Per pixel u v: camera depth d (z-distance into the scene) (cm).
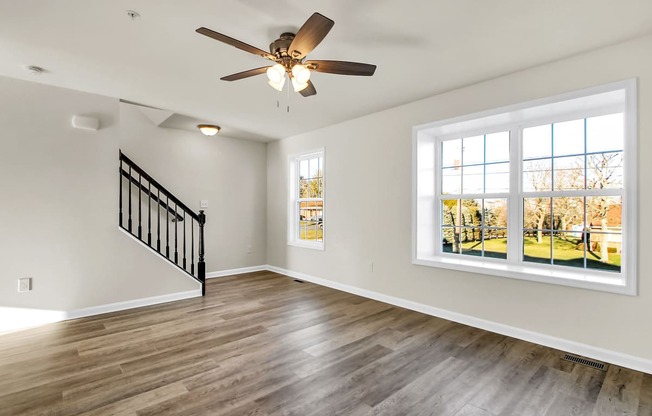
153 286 390
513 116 305
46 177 327
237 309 370
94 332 300
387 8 198
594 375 227
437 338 290
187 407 189
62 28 221
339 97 354
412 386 214
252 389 208
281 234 573
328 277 477
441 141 386
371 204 416
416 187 367
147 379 219
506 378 224
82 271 345
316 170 523
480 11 200
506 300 298
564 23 213
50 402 193
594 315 251
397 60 267
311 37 186
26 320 315
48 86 328
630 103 235
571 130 296
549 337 273
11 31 225
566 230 297
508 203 329
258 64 275
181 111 409
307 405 192
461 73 292
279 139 574
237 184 568
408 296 375
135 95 352
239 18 209
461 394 205
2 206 306
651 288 229
